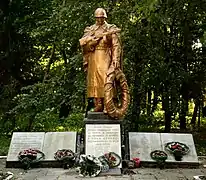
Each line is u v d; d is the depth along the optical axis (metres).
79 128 20.38
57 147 11.48
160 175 10.20
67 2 15.47
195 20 16.94
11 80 19.75
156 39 16.11
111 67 11.05
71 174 10.20
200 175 10.05
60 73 16.88
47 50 20.16
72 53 17.16
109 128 11.02
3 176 9.75
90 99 12.77
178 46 17.42
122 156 11.12
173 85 16.50
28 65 20.09
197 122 24.97
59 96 16.34
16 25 19.23
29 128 19.30
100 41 11.12
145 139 11.77
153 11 11.67
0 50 19.56
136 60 15.82
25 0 19.41
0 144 17.36
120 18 15.30
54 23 16.14
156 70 15.91
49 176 9.97
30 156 10.98
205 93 19.16
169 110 17.12
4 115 19.23
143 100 17.58
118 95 11.60
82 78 15.65
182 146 11.42
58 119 20.50
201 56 17.91
